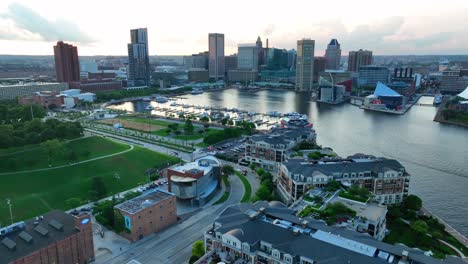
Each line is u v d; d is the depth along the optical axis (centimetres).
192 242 17362
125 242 17300
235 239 13075
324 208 16688
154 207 18200
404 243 16712
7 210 19812
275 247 12475
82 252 15200
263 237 13138
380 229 16312
